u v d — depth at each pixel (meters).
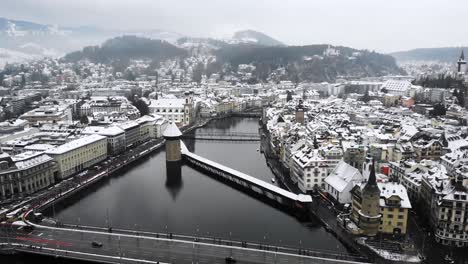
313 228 187.25
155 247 160.75
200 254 154.62
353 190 183.00
